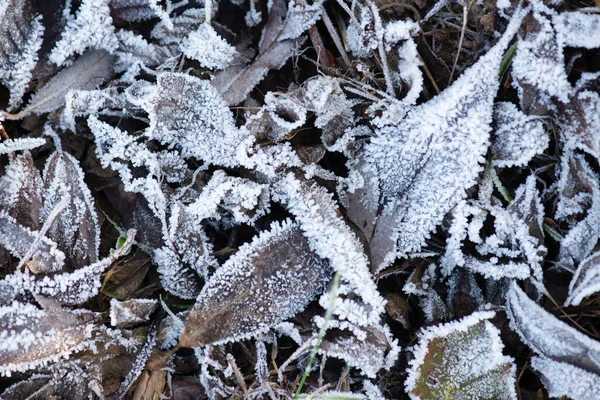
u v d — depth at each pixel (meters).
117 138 0.54
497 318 0.54
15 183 0.54
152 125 0.54
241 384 0.53
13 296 0.53
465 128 0.53
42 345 0.53
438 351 0.53
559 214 0.54
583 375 0.52
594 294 0.54
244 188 0.54
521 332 0.53
